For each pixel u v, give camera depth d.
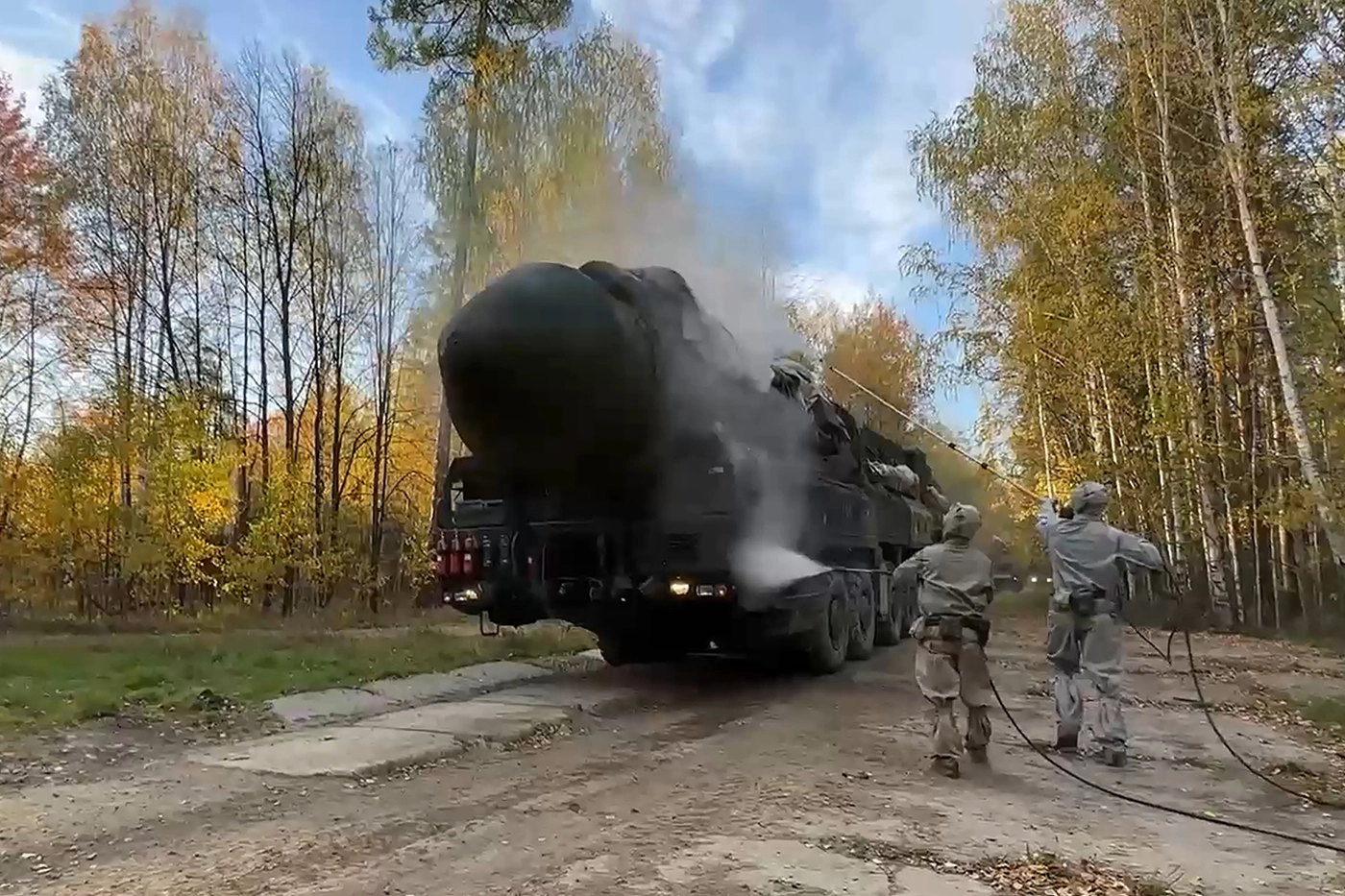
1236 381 20.22
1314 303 16.23
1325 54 14.83
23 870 4.41
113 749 6.88
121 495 17.81
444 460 19.22
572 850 4.83
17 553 17.97
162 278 23.45
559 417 8.70
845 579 12.61
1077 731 7.55
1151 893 4.40
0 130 20.97
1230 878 4.66
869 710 9.41
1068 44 21.66
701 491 9.86
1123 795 6.25
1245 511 18.66
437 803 5.73
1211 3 16.98
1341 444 15.73
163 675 9.59
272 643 13.14
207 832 5.04
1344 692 10.44
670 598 9.89
